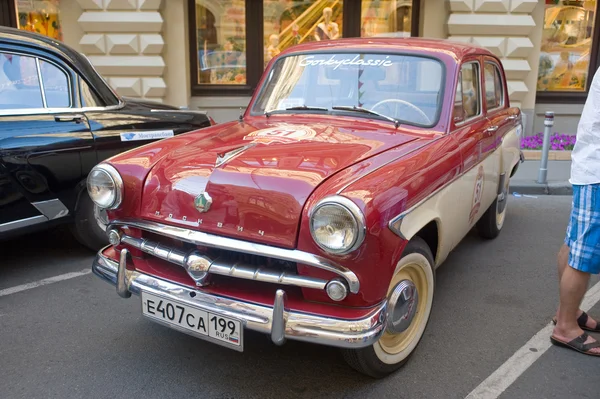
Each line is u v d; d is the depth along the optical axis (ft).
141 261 9.31
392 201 7.68
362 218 7.07
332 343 7.45
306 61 12.19
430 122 10.52
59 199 13.16
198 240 8.10
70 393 8.80
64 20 28.09
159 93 28.40
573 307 10.13
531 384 9.20
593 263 9.61
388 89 11.10
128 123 14.24
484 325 11.19
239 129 10.82
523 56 29.09
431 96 10.77
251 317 7.77
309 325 7.54
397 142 9.62
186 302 8.27
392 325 8.52
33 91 12.82
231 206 7.99
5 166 12.04
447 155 9.68
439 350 10.20
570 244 9.80
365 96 11.19
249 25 30.55
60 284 12.94
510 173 16.02
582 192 9.41
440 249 10.03
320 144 9.33
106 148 13.76
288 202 7.65
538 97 32.07
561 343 10.32
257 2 30.32
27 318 11.25
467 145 10.69
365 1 30.83
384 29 31.19
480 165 11.84
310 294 7.82
